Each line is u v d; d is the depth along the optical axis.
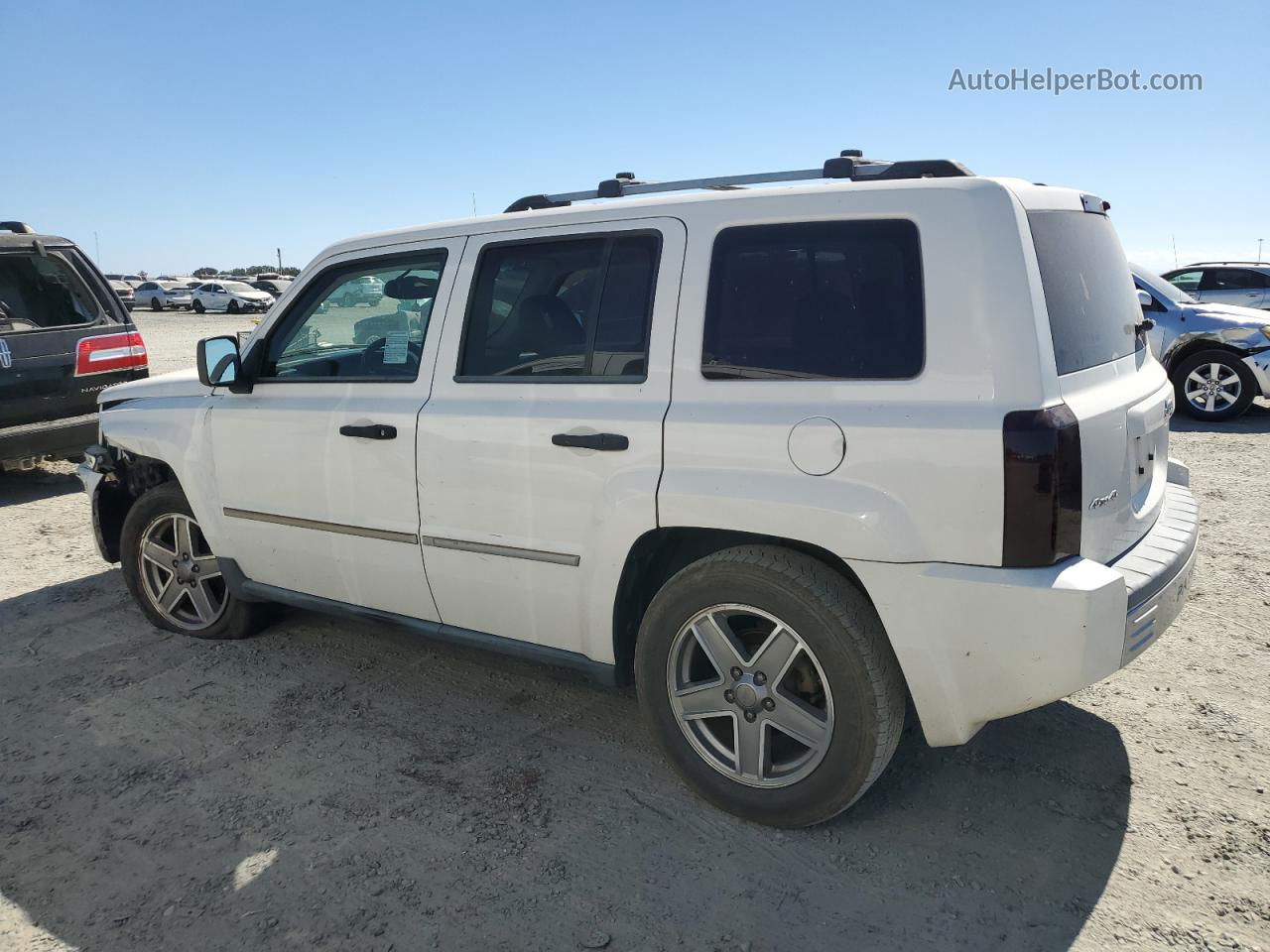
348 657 4.42
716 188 3.44
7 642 4.72
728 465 2.85
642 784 3.27
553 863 2.84
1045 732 3.53
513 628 3.49
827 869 2.78
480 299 3.49
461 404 3.45
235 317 37.56
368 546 3.77
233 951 2.51
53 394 7.79
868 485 2.64
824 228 2.82
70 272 8.06
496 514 3.36
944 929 2.52
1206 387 9.99
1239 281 13.91
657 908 2.63
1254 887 2.65
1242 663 4.03
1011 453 2.45
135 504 4.67
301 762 3.47
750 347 2.89
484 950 2.49
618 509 3.04
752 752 2.97
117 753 3.58
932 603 2.59
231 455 4.16
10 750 3.63
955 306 2.59
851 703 2.74
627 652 3.32
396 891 2.73
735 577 2.86
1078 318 2.79
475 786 3.28
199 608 4.65
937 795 3.14
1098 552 2.68
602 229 3.23
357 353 3.86
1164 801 3.06
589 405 3.15
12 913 2.68
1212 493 6.86
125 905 2.71
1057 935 2.48
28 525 7.10
